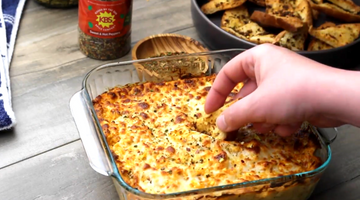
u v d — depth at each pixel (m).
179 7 0.75
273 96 0.44
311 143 0.52
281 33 0.64
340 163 0.55
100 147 0.47
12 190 0.50
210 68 0.59
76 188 0.51
